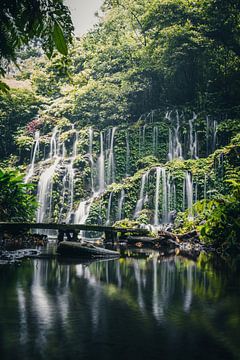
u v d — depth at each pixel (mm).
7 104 28359
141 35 29688
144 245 12852
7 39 3594
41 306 3500
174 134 24172
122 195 20719
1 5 3326
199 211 13992
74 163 24125
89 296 4016
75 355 2340
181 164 20844
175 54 25188
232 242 10648
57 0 3277
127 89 27000
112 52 29281
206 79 26328
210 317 3236
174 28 23984
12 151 28203
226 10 23391
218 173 19641
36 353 2355
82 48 32062
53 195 22984
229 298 4039
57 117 28859
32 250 8961
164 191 20391
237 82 25375
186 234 13133
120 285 4766
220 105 25172
